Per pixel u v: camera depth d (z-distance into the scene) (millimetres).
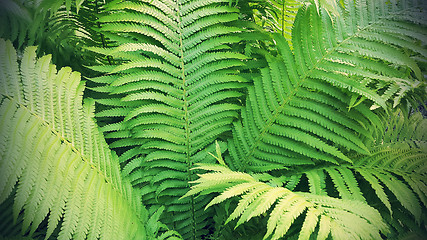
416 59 1252
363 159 1269
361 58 1231
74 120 1206
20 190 1098
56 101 1182
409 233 1188
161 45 1325
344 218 1071
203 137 1340
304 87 1291
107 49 1261
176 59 1293
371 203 1248
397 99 1191
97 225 1164
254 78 1327
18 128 1120
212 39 1304
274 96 1300
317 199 1135
